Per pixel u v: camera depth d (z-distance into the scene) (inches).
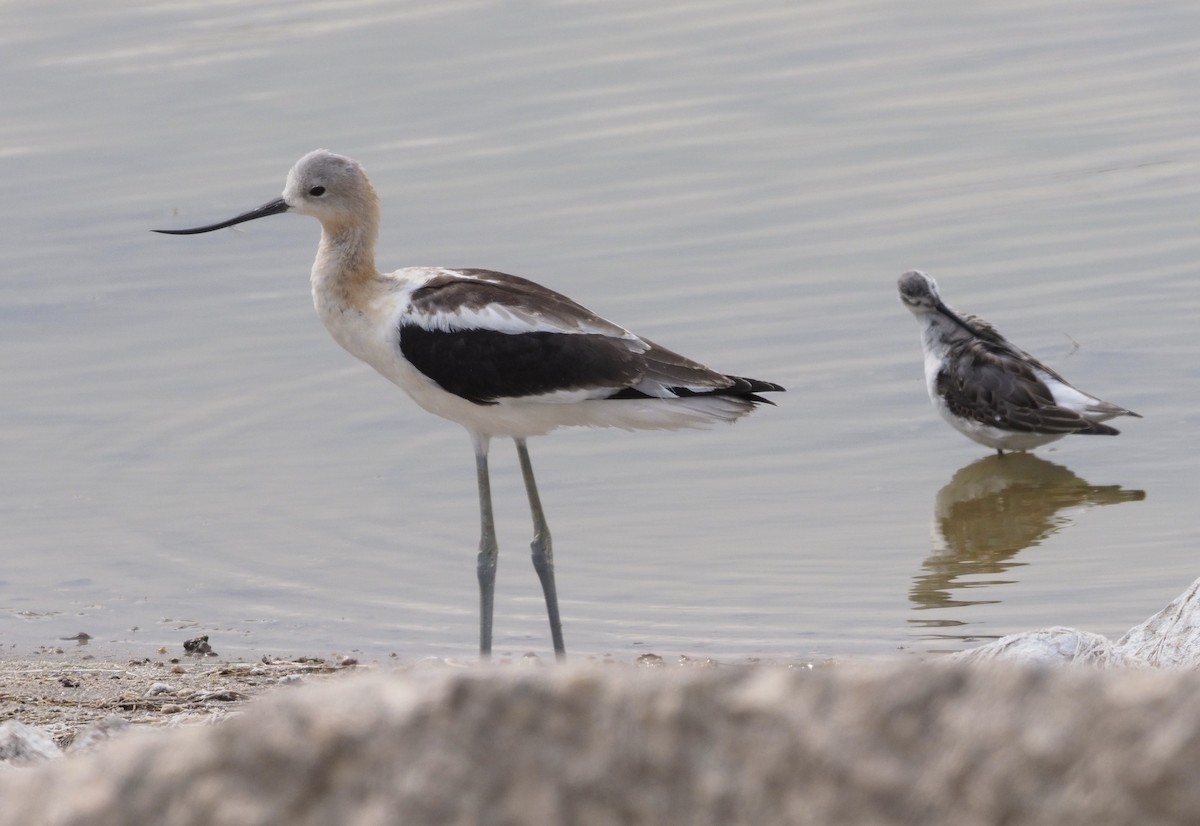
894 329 657.0
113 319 688.4
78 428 610.5
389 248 711.7
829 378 633.6
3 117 834.8
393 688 144.2
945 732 133.4
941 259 698.2
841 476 573.6
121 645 446.6
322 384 644.1
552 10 944.9
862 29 909.2
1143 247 701.3
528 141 798.5
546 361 424.5
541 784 136.3
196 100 845.8
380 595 487.5
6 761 263.7
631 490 562.6
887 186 755.4
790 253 706.2
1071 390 601.0
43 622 465.4
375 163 780.6
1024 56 874.8
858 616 462.3
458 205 744.3
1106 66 858.1
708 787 134.6
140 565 509.4
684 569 500.7
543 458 589.9
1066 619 454.0
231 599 483.5
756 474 574.6
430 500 557.9
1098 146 778.8
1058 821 128.0
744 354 643.5
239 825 138.4
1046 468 585.3
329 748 140.4
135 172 785.6
